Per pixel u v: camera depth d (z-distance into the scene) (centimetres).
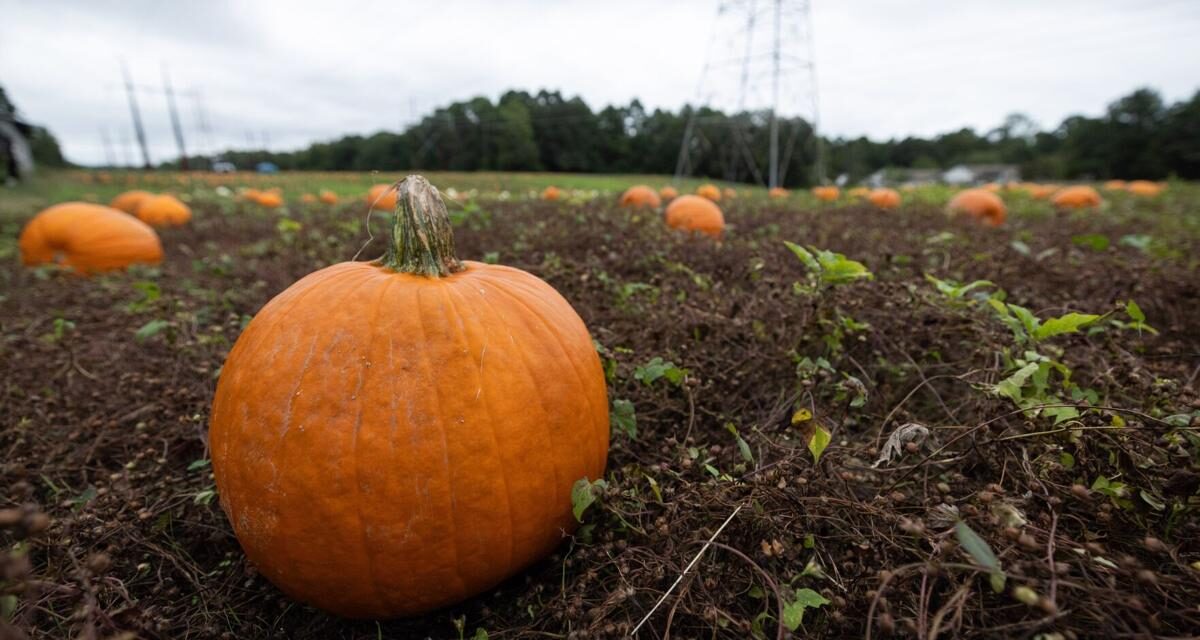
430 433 162
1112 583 133
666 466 205
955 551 146
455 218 573
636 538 191
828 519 171
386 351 165
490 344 173
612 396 266
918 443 181
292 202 1683
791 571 165
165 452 257
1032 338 221
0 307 521
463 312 175
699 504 179
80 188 2814
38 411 297
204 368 299
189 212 1164
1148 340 320
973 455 204
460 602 190
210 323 422
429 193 188
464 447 164
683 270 431
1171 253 511
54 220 661
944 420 245
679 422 263
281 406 163
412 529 164
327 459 160
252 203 1518
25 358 373
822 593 160
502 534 174
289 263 594
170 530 222
